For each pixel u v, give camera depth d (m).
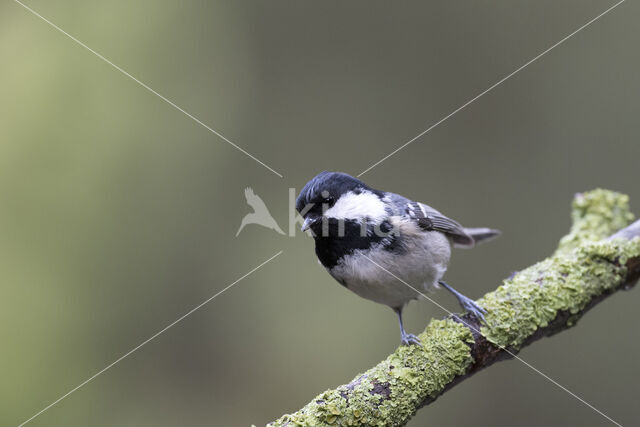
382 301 6.80
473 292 11.97
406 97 13.55
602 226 7.83
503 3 13.41
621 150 12.65
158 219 12.44
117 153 12.48
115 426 11.20
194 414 11.51
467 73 13.45
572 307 6.30
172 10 13.29
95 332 11.62
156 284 12.14
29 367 11.08
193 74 13.30
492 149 13.16
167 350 11.77
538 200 12.75
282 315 12.02
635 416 10.62
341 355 11.64
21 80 12.51
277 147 13.38
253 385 11.61
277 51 13.77
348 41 13.85
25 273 11.60
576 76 13.00
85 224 12.05
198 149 12.98
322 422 5.01
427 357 5.61
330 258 6.48
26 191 12.00
